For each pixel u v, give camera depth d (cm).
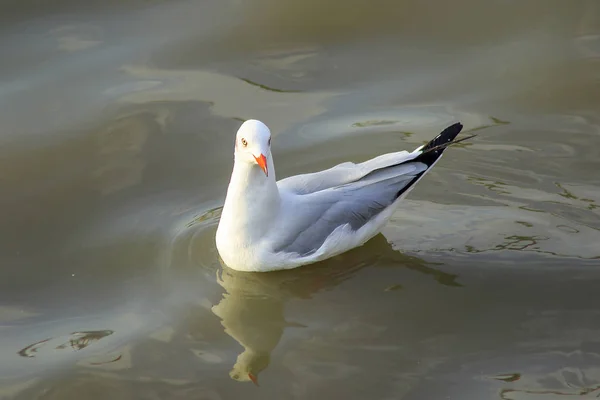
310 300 1162
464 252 1234
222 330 1109
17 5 1758
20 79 1580
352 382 1021
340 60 1655
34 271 1209
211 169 1402
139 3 1783
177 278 1195
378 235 1277
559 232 1256
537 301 1143
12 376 1037
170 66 1622
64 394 1013
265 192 1144
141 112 1516
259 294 1171
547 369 1033
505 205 1316
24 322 1122
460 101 1546
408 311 1139
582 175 1362
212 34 1702
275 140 1460
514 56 1647
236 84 1591
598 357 1048
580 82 1570
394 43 1695
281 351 1072
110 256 1234
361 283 1191
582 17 1733
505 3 1781
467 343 1080
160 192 1356
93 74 1595
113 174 1391
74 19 1733
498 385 1011
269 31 1717
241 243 1170
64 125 1486
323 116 1521
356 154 1426
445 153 1424
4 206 1324
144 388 1019
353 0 1798
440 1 1795
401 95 1564
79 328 1111
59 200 1338
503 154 1417
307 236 1187
